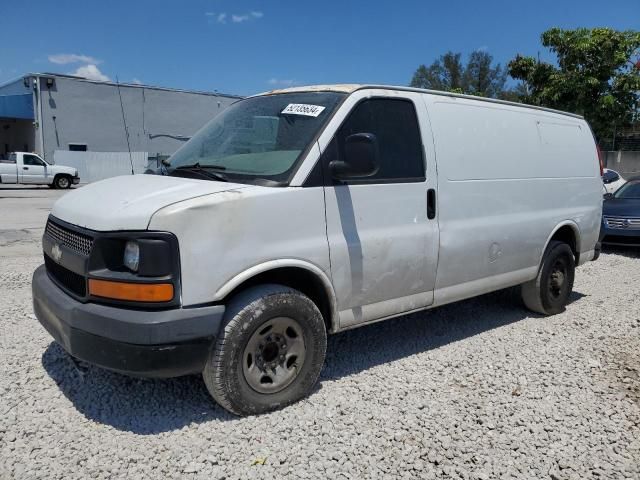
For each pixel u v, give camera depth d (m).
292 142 3.77
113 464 3.00
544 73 18.91
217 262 3.21
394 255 4.07
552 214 5.64
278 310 3.47
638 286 7.35
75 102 31.59
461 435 3.41
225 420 3.48
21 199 19.05
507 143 5.09
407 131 4.24
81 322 3.18
